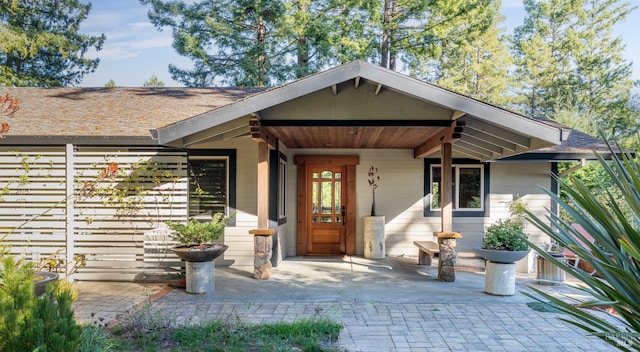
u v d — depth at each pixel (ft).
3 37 49.73
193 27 48.75
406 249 30.50
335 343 13.30
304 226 31.32
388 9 48.47
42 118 25.11
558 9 75.00
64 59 59.62
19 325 7.64
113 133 22.66
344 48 47.85
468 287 20.98
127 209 23.27
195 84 52.31
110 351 11.41
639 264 5.04
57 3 57.82
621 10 71.82
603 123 64.39
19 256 22.81
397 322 15.49
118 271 23.08
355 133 23.22
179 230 20.26
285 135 24.40
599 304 5.20
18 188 23.09
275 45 51.80
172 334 13.47
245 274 24.16
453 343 13.43
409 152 30.71
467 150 27.63
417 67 56.59
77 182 23.25
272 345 12.41
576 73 70.95
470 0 44.45
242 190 27.14
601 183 7.82
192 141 20.75
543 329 14.80
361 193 30.96
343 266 26.63
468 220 29.48
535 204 29.04
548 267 22.13
